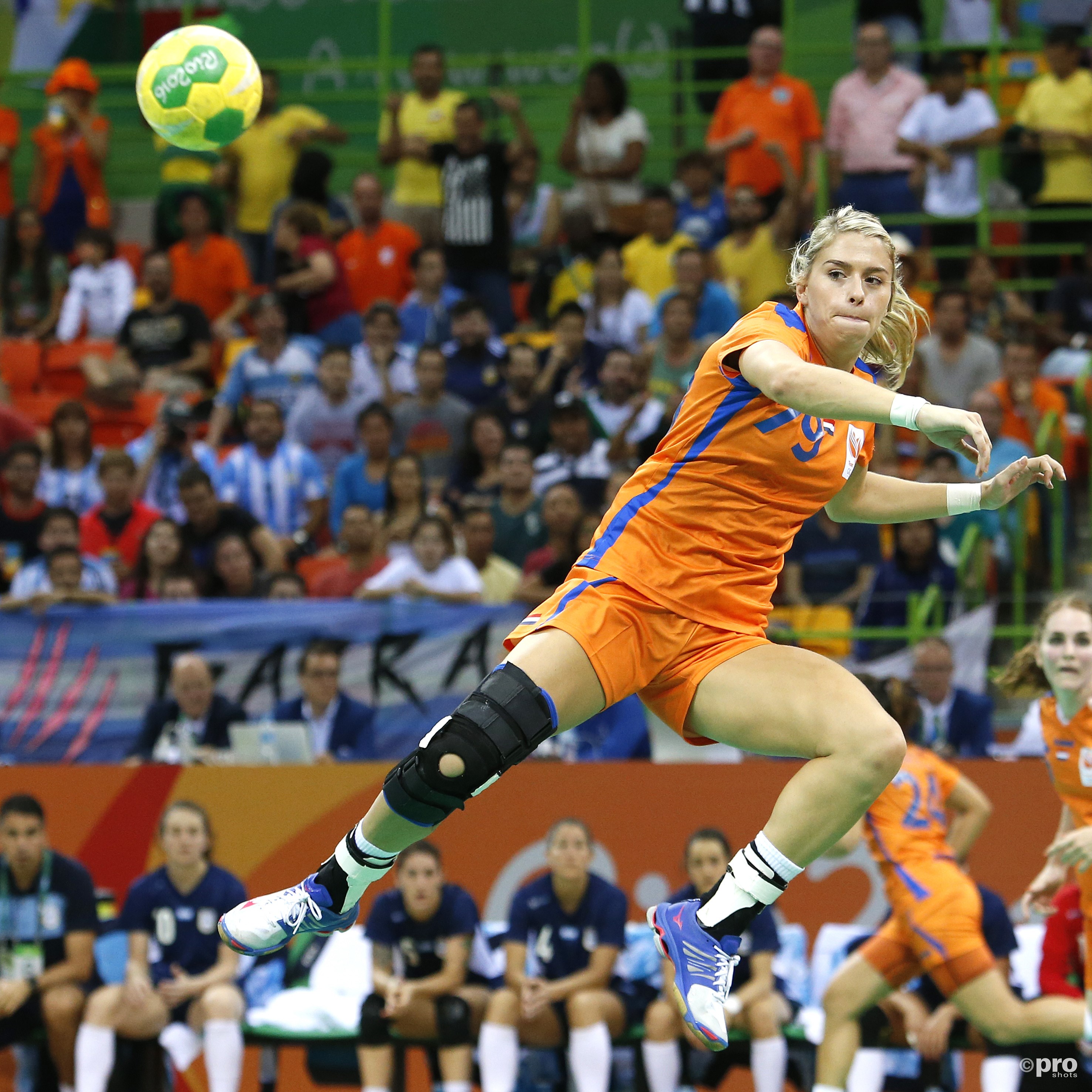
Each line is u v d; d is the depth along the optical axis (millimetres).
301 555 35375
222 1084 26234
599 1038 26047
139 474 38156
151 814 28312
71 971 27219
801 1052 26781
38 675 29719
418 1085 28750
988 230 43969
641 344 41844
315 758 28844
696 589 13531
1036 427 35938
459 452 37406
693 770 27922
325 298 43625
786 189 43812
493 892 28062
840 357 13578
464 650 29453
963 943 24906
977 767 27703
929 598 30672
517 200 48688
